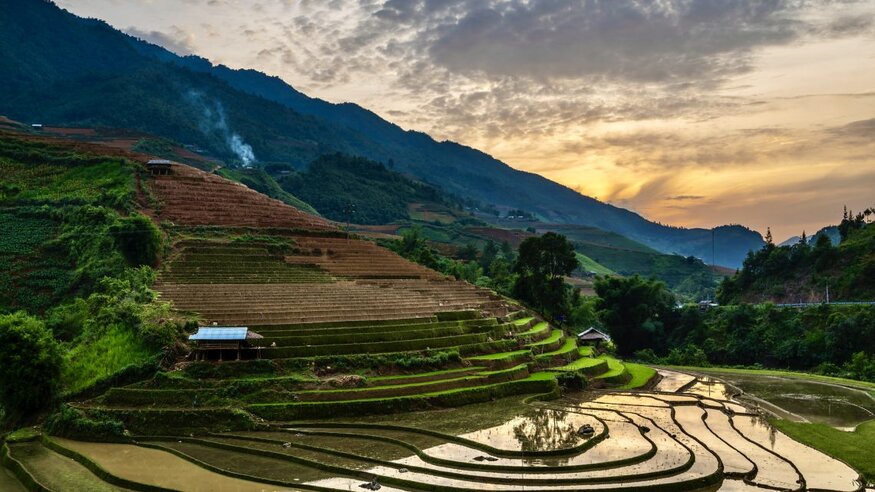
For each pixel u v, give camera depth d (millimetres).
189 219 96562
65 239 77875
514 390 61188
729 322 120750
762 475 38594
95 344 54344
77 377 50938
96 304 60156
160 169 112000
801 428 50500
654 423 51156
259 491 34531
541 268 122875
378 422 49094
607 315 129750
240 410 48062
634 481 36281
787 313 113500
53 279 70812
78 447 43125
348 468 38062
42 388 48562
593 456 40625
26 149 108438
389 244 149875
